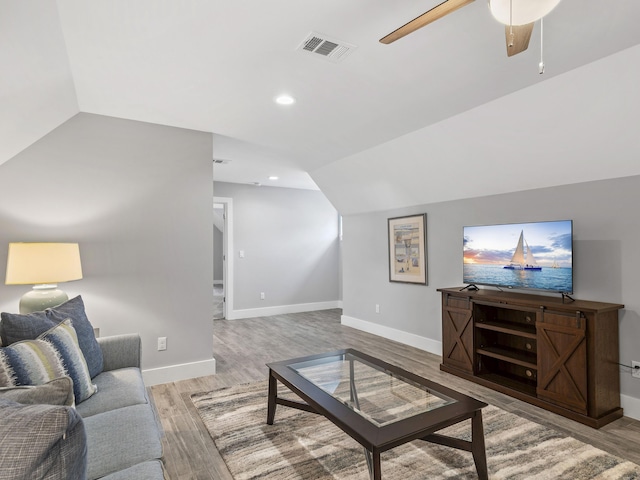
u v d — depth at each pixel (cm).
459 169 376
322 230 761
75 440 87
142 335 339
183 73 243
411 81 256
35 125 270
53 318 212
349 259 595
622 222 281
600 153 277
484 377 338
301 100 289
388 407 194
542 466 211
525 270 324
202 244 366
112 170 327
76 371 193
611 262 287
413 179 432
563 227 298
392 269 506
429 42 207
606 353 266
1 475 72
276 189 711
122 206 331
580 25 189
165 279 349
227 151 440
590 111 255
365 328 559
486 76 248
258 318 667
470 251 373
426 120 333
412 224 474
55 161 305
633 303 274
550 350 283
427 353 441
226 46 210
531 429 253
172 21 186
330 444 238
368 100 287
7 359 161
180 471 212
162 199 348
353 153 445
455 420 183
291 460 221
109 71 238
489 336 354
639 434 247
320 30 195
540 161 313
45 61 203
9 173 289
